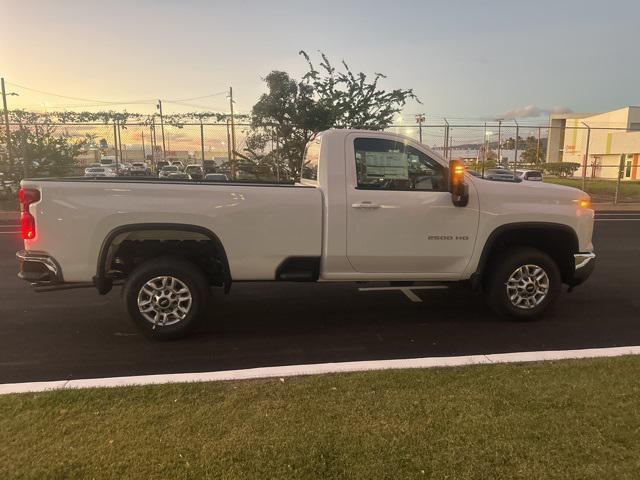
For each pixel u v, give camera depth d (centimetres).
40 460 276
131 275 484
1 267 847
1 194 1939
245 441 294
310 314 591
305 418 321
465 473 266
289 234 499
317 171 525
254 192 490
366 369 410
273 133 1512
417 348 479
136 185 472
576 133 6141
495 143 3750
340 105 1406
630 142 5181
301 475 264
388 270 527
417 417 323
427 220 519
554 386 369
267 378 391
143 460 276
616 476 264
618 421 317
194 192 478
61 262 466
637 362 418
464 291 698
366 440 296
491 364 417
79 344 488
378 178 516
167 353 466
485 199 529
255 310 607
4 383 393
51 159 1953
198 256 516
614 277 784
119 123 1802
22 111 1820
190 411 331
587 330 532
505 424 314
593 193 2788
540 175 3123
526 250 551
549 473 266
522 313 555
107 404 342
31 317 571
